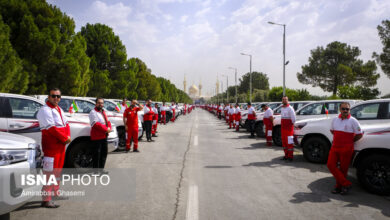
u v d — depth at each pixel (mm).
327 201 4387
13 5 16844
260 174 6059
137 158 7758
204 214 3799
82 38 22453
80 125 5883
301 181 5523
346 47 42594
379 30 29547
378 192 4723
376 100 6668
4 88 13977
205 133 15031
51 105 4117
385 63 29500
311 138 7273
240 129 17781
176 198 4449
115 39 30000
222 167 6719
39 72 17484
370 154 4879
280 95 43750
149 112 11359
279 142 10336
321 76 42719
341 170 4906
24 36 16469
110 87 27984
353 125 4727
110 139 6648
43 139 4078
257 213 3852
